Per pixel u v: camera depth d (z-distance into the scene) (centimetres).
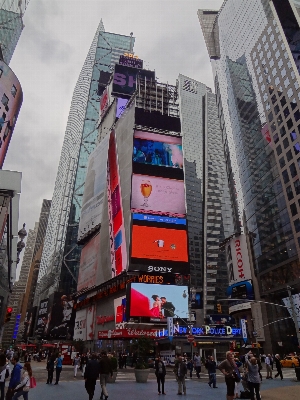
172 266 6956
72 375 3353
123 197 8000
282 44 9312
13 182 5984
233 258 9538
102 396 1700
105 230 9006
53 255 16788
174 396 1825
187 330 5650
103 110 13738
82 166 17600
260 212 9250
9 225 7056
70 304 13575
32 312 17312
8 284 8612
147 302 6406
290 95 8675
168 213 7544
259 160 9838
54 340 12825
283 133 8725
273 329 7500
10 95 8106
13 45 9462
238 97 12244
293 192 7931
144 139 8431
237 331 5969
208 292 14550
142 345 2933
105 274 8344
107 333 6862
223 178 18212
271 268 8131
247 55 12238
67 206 17000
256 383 1391
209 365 2369
